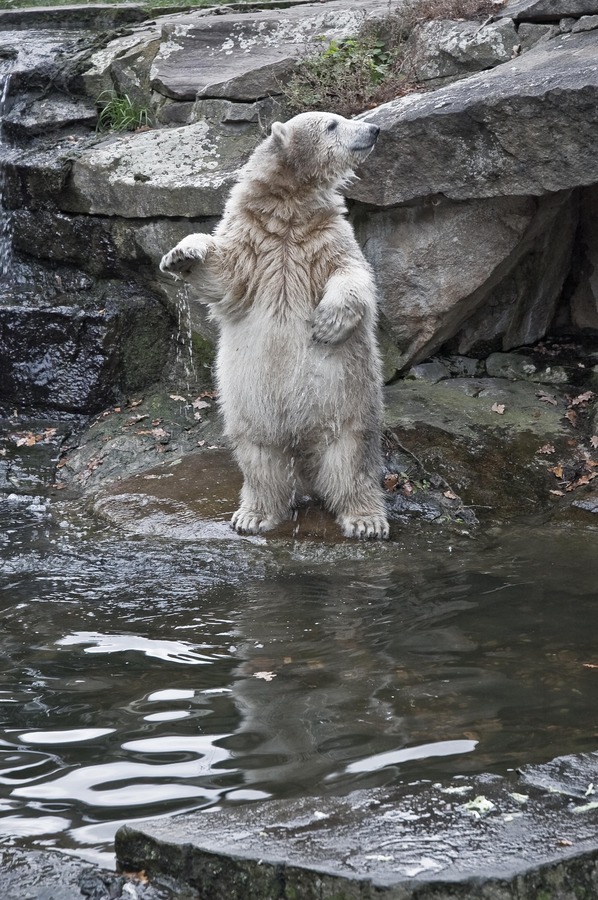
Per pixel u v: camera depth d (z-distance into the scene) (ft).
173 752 17.35
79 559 28.07
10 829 15.15
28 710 19.24
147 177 38.32
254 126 39.86
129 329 38.73
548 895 13.34
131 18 52.26
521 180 32.37
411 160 33.58
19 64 46.03
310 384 27.55
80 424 38.14
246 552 28.22
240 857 13.78
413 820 14.58
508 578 25.76
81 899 13.70
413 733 17.75
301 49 42.04
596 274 37.60
